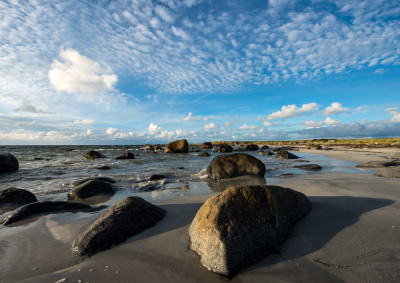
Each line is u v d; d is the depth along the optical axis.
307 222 3.68
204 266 2.70
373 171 10.52
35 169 13.92
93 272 2.69
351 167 12.36
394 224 3.44
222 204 3.13
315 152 29.42
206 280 2.47
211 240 2.78
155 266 2.77
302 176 9.45
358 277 2.32
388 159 15.78
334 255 2.74
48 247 3.38
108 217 3.67
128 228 3.64
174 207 5.16
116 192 7.36
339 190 5.79
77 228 4.11
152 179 9.55
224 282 2.42
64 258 3.05
